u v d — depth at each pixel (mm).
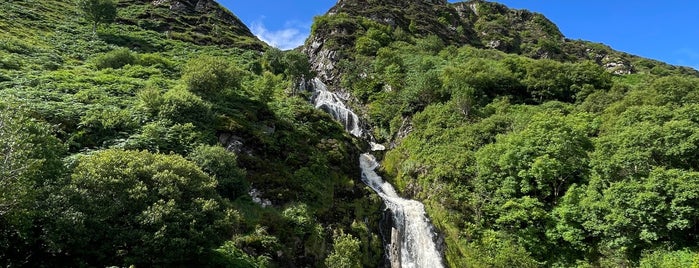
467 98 57219
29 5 79312
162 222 22594
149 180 24422
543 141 41906
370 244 36781
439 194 43656
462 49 99000
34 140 22500
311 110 54750
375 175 50750
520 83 69188
